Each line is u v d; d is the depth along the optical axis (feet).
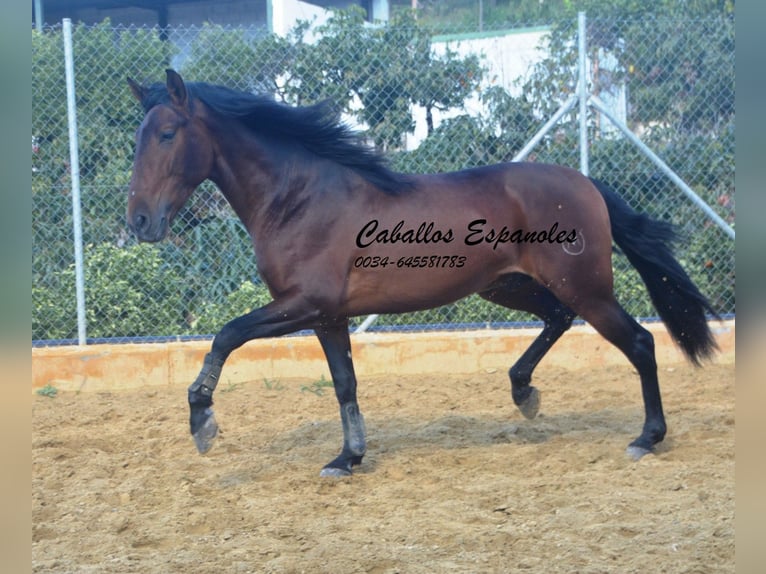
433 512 13.25
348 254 15.28
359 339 24.97
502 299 18.16
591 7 41.14
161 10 48.93
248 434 19.30
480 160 26.30
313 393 23.06
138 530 12.89
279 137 15.53
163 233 14.82
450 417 20.08
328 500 14.20
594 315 16.31
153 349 24.36
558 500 13.58
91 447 18.35
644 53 27.20
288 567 11.09
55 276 25.17
